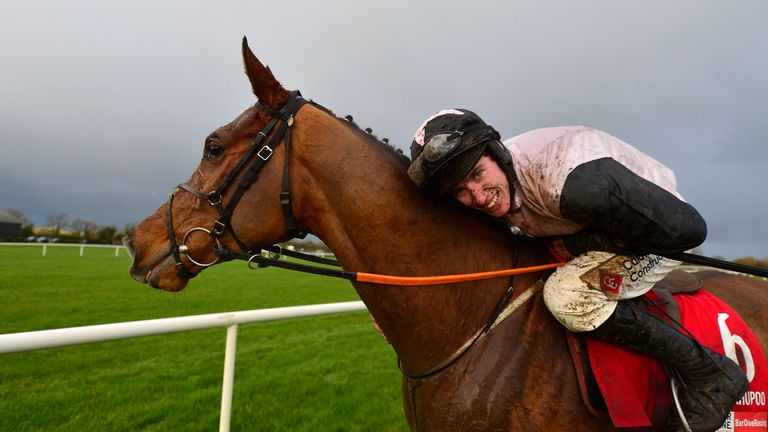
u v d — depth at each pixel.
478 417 1.32
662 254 1.30
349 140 1.49
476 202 1.37
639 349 1.32
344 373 4.77
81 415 3.32
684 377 1.36
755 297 1.77
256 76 1.49
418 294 1.41
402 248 1.43
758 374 1.49
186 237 1.48
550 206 1.30
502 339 1.40
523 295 1.46
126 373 4.46
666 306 1.49
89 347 5.48
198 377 4.38
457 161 1.28
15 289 9.65
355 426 3.37
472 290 1.46
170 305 8.34
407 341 1.45
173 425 3.22
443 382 1.40
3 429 3.02
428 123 1.36
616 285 1.30
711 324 1.49
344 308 2.88
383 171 1.46
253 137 1.51
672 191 1.32
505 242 1.56
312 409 3.66
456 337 1.43
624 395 1.26
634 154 1.34
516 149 1.45
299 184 1.49
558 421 1.29
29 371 4.39
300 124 1.50
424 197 1.47
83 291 9.72
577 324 1.29
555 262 1.52
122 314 7.25
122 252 25.42
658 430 1.36
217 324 2.07
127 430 3.10
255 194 1.47
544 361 1.34
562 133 1.36
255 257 1.47
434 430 1.40
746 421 1.46
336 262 1.68
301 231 1.57
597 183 1.18
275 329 7.19
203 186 1.49
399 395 4.10
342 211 1.45
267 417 3.47
